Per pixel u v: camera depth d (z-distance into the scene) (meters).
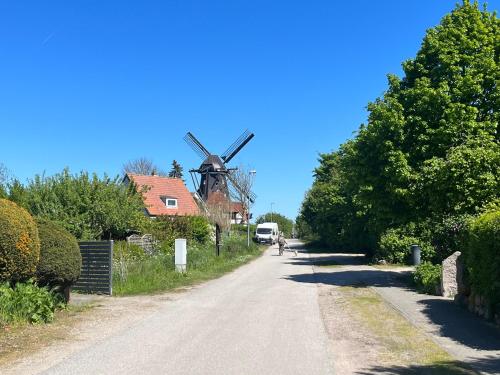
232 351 8.47
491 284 9.89
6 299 10.20
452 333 9.73
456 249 17.95
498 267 9.41
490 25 20.44
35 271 11.17
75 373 7.08
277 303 14.32
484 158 15.67
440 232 19.11
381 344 9.00
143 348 8.66
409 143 19.03
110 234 25.59
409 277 20.61
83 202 24.34
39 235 11.88
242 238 51.03
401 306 13.25
